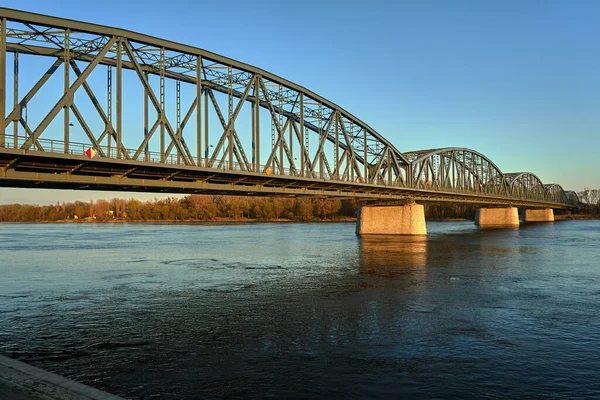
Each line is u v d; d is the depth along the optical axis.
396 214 81.25
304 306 26.02
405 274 37.25
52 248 61.22
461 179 104.00
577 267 40.84
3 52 26.09
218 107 43.03
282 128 50.59
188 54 38.31
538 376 15.91
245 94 43.94
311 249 58.44
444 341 19.55
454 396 14.41
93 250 58.47
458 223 149.75
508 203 127.25
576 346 18.92
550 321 22.58
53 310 25.16
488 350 18.44
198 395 14.41
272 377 15.78
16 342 19.58
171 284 33.06
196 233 99.69
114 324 22.31
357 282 33.66
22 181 29.28
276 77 48.53
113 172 32.38
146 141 33.00
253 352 18.23
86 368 16.56
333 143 66.06
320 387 15.02
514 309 25.05
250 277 36.16
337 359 17.45
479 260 45.97
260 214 189.25
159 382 15.36
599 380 15.59
